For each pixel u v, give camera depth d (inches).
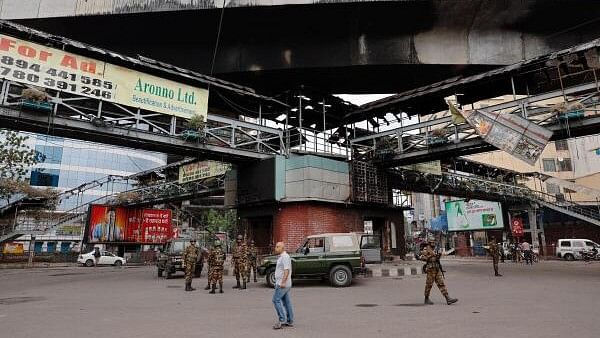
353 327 255.1
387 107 817.5
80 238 1902.1
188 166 1086.4
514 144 597.3
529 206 1477.6
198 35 818.2
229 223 2140.7
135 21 774.5
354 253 527.2
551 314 289.1
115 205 1414.9
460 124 685.3
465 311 309.4
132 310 335.3
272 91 911.0
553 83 741.3
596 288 450.6
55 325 269.0
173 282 619.2
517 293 416.5
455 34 801.6
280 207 708.7
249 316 303.7
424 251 361.1
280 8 727.1
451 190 1137.4
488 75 652.1
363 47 800.3
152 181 1378.0
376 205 810.2
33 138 2105.1
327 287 510.9
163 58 863.7
